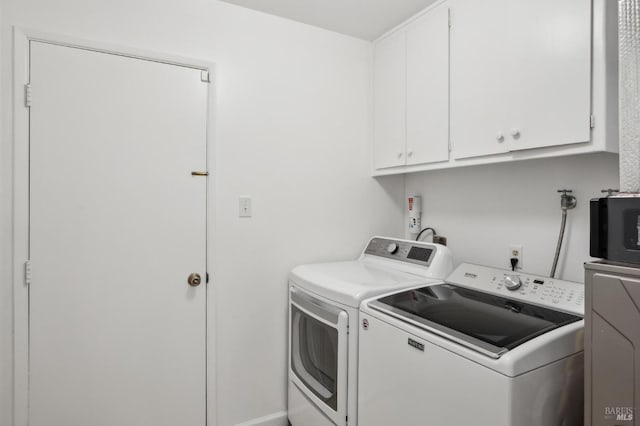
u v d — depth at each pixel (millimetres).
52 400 1475
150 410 1662
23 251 1419
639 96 835
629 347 791
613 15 1146
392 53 2082
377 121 2215
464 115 1604
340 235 2195
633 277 784
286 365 2012
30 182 1432
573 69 1183
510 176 1749
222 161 1821
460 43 1621
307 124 2068
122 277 1602
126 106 1596
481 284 1529
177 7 1706
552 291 1312
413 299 1396
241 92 1868
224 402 1839
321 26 2080
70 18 1489
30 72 1425
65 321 1497
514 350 934
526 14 1331
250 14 1887
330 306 1552
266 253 1951
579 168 1475
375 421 1310
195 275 1755
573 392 1054
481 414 939
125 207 1603
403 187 2426
